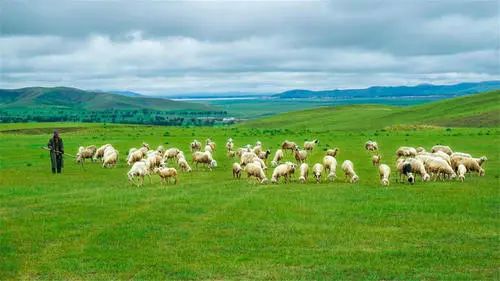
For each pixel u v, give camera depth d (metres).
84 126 113.69
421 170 34.88
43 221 24.86
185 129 105.75
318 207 26.84
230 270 18.27
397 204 27.19
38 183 37.00
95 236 22.27
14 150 62.25
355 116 160.38
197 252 20.19
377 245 20.81
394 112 154.25
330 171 37.16
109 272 18.33
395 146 61.66
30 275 18.08
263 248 20.61
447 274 17.64
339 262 18.91
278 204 27.62
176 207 27.28
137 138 79.44
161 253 20.12
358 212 25.67
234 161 49.75
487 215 25.00
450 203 27.27
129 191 32.50
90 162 50.34
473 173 38.56
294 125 154.38
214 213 25.97
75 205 28.20
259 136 82.19
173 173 35.97
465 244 20.78
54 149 42.50
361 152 55.66
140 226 23.70
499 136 69.25
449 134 75.38
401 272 17.89
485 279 17.16
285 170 35.31
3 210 27.34
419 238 21.61
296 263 18.89
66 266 18.81
